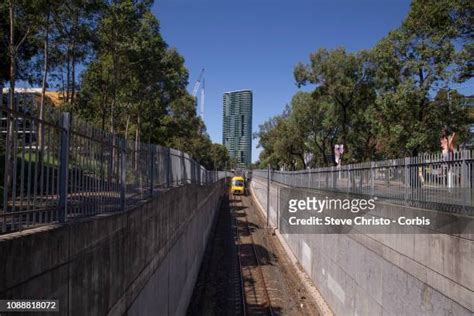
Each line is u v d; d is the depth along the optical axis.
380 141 38.38
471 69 20.19
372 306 12.28
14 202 4.44
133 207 8.66
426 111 23.06
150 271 9.98
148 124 40.00
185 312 16.83
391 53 23.05
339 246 16.42
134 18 23.16
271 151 75.75
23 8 17.81
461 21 19.53
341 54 33.28
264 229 41.22
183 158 19.94
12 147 4.50
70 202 5.94
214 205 47.66
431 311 8.59
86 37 20.95
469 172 7.90
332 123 38.25
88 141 6.69
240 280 22.12
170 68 30.08
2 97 4.36
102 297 6.29
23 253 3.99
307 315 17.23
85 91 28.69
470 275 7.19
